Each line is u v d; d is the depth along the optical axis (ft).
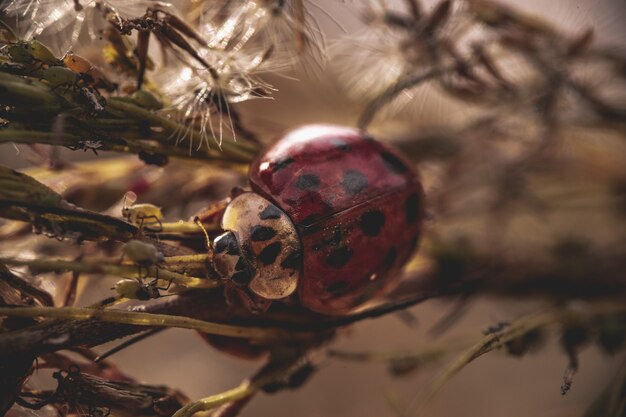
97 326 0.15
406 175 0.16
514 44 0.18
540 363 0.28
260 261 0.16
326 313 0.16
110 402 0.15
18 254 0.16
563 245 0.19
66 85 0.15
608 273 0.19
